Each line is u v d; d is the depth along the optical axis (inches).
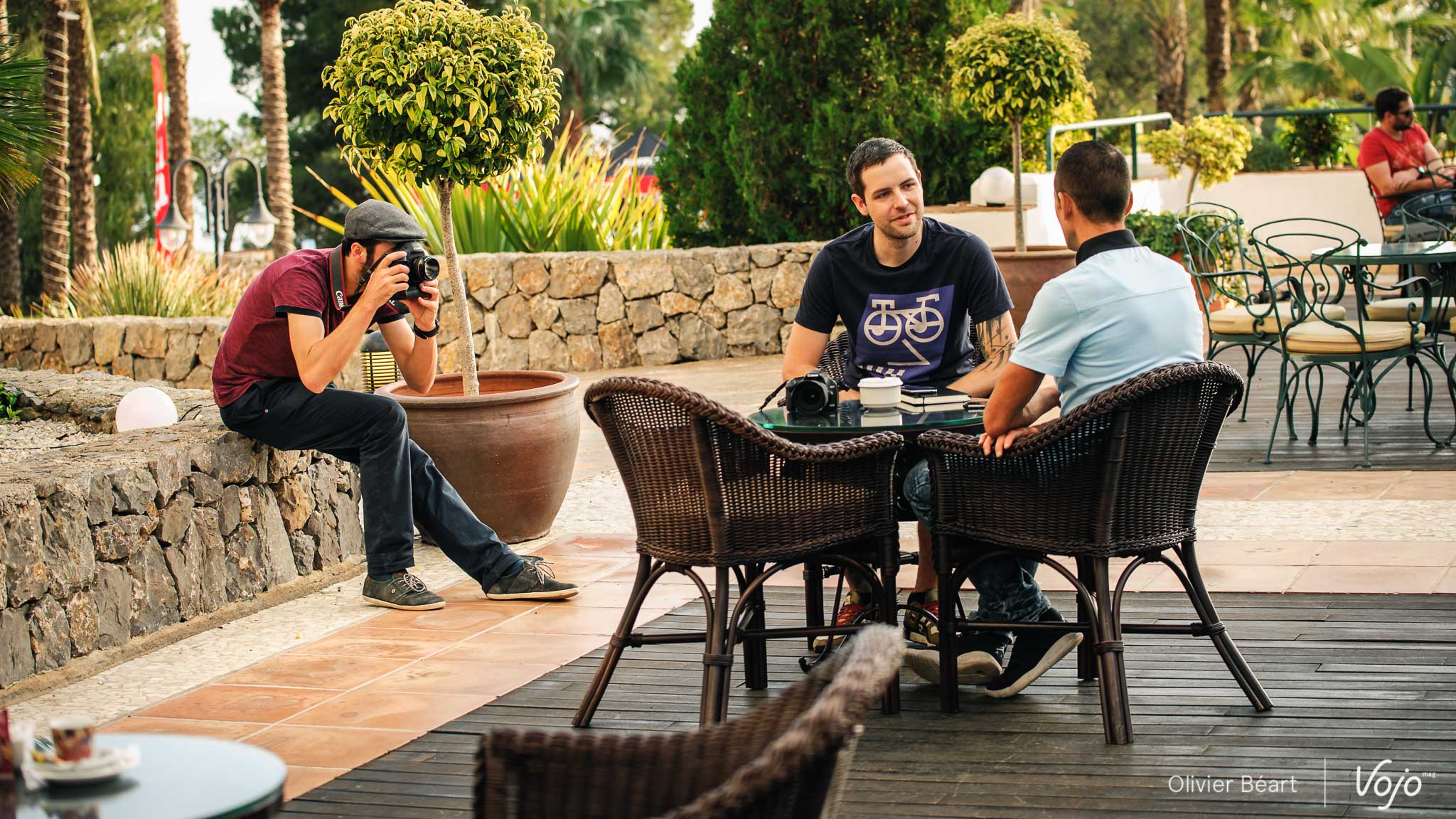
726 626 125.5
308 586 187.9
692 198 472.4
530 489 208.5
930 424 134.0
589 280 412.8
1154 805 108.3
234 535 177.0
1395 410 277.9
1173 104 997.2
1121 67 1258.6
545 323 411.2
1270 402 294.8
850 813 109.8
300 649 161.9
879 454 128.1
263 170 1120.2
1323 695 129.8
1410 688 130.2
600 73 1138.0
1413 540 182.5
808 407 140.5
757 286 425.1
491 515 207.2
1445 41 968.3
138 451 166.4
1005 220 409.7
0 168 242.1
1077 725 127.5
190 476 169.6
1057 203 133.6
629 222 470.0
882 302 158.9
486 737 71.7
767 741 70.1
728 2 457.1
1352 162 619.8
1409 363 243.3
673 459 126.0
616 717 134.3
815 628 130.0
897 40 445.7
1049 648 134.8
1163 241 383.9
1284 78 1002.1
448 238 213.0
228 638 167.5
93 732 71.6
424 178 209.0
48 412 292.7
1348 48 1033.5
